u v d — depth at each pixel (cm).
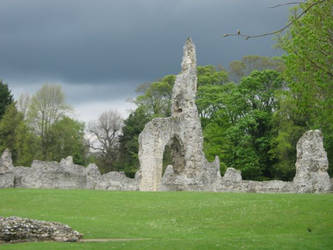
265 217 2561
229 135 6222
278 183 4303
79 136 8381
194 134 4791
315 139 4075
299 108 2767
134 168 7500
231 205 2886
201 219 2631
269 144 6147
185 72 4869
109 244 1909
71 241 1978
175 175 4788
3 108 7856
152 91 7669
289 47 2722
